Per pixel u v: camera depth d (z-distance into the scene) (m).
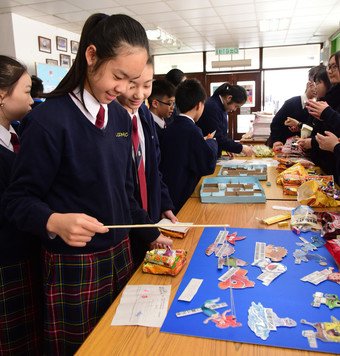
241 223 1.37
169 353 0.69
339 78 2.08
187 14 5.55
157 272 0.98
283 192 1.78
